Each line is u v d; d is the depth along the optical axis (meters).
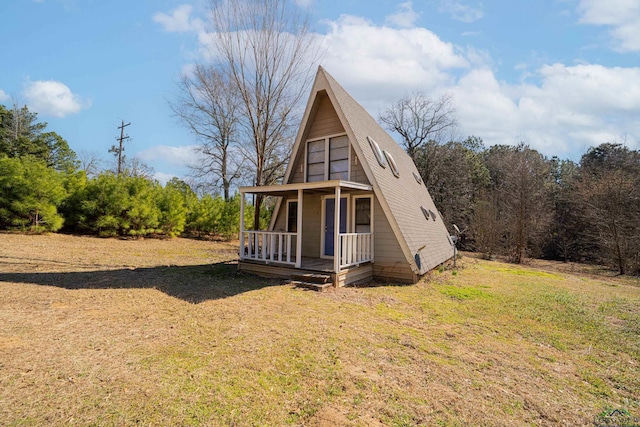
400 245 9.13
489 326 5.66
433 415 2.91
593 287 10.64
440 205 28.48
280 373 3.55
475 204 26.22
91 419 2.62
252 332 4.72
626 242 16.95
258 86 12.76
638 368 4.16
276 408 2.90
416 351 4.36
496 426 2.80
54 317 5.02
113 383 3.18
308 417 2.80
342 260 8.15
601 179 19.03
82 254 11.02
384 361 3.99
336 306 6.36
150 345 4.13
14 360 3.54
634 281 13.77
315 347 4.29
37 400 2.84
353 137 9.47
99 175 15.66
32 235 13.30
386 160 11.66
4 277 7.39
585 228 21.64
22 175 12.91
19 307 5.41
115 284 7.38
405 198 11.70
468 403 3.14
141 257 11.71
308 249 11.27
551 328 5.68
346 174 10.37
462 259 17.80
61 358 3.65
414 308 6.61
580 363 4.27
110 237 15.80
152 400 2.92
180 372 3.46
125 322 4.95
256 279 8.65
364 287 8.35
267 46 12.53
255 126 13.58
